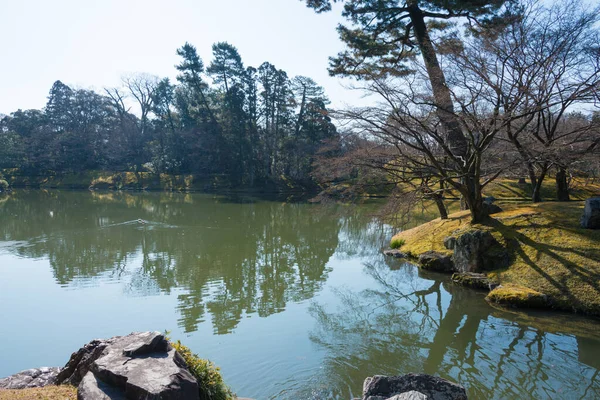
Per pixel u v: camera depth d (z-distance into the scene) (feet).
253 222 97.09
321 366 27.14
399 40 67.36
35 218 98.53
